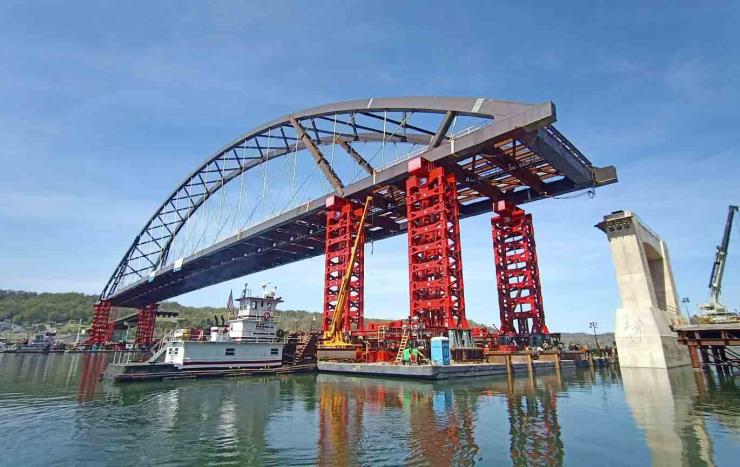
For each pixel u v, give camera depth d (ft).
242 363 155.84
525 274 216.33
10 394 107.76
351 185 216.74
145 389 116.67
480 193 213.87
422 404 86.58
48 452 54.65
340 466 47.16
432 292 172.24
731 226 252.01
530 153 175.52
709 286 249.96
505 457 49.57
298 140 274.77
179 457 51.78
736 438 57.82
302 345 179.83
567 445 54.60
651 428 64.39
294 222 259.60
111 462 50.44
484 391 106.93
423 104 186.39
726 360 152.87
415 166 179.52
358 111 216.54
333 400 93.30
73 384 130.11
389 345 167.22
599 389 112.47
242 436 61.62
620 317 187.21
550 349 192.24
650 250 224.12
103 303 546.67
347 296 199.31
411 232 175.63
